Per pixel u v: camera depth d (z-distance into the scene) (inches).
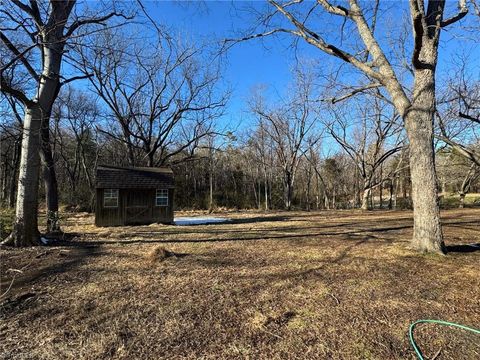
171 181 635.5
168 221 624.1
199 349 122.0
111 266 241.4
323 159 1493.6
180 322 144.7
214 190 1347.2
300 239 366.6
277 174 1357.0
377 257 261.4
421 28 235.0
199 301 169.2
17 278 213.0
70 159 1396.4
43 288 191.8
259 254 280.5
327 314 152.2
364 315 150.9
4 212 400.8
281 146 1144.8
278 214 850.8
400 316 149.7
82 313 154.9
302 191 1461.6
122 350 121.1
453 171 1052.5
